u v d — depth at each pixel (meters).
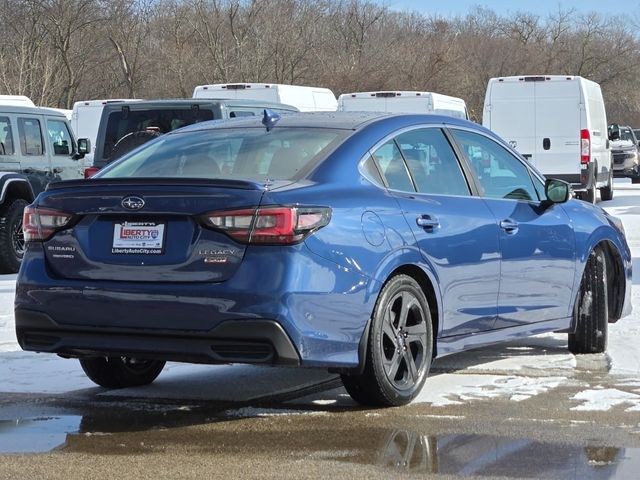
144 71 57.56
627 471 5.38
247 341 6.14
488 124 26.02
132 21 58.59
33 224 6.71
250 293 6.11
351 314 6.42
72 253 6.55
